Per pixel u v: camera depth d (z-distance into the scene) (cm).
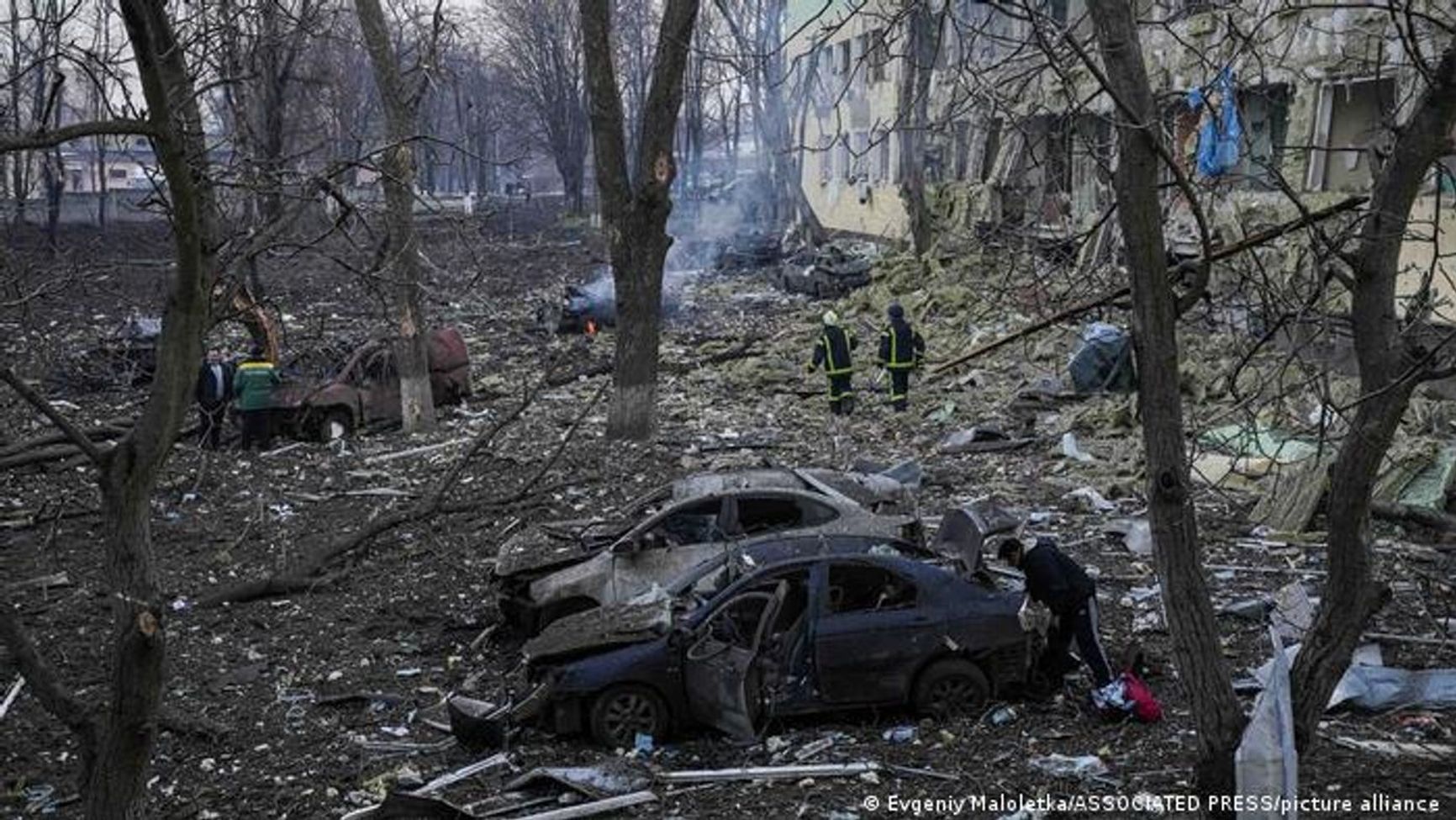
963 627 905
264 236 630
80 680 1034
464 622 1159
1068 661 957
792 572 913
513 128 7706
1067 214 1291
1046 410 1986
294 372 2077
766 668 890
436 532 1461
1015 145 2922
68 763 887
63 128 438
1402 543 1262
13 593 1253
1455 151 669
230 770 860
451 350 2259
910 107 1006
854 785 794
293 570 1282
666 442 1884
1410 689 890
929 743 862
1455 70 582
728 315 3453
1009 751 837
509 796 799
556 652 902
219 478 1734
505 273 4219
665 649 888
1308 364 764
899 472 1546
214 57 996
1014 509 1473
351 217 966
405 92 1727
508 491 1623
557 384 2452
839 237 4794
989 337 2506
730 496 1118
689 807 768
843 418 2042
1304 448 1461
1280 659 673
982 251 3005
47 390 2233
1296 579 1183
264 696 993
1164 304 634
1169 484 639
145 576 512
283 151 1916
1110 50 616
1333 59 1931
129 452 503
